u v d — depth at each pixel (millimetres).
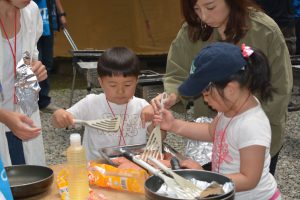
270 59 2092
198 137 2021
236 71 1649
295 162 4234
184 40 2369
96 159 2109
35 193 1632
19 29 2252
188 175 1593
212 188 1440
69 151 1581
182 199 1347
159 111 2059
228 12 2057
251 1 2102
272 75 2104
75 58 5023
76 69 5070
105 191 1712
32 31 2311
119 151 2023
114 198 1648
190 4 2201
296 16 6043
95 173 1755
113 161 1891
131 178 1684
